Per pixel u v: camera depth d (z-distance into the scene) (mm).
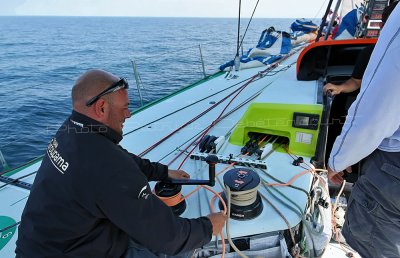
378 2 2414
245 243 1283
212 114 2631
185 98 3186
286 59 4613
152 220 967
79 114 993
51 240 942
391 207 1085
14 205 1704
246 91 3225
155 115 2723
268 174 1550
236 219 1267
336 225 1841
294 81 2367
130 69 14406
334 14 2621
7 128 8953
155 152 1979
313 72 2367
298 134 1715
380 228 1141
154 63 14977
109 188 897
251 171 1332
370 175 1118
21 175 2002
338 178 1545
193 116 2641
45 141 7957
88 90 967
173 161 1806
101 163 914
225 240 1279
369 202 1150
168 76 12102
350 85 1868
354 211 1242
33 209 965
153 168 1379
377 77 913
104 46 40062
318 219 1521
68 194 904
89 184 893
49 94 13445
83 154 923
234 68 4367
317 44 2252
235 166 1655
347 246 1762
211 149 1829
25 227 984
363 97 963
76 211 913
